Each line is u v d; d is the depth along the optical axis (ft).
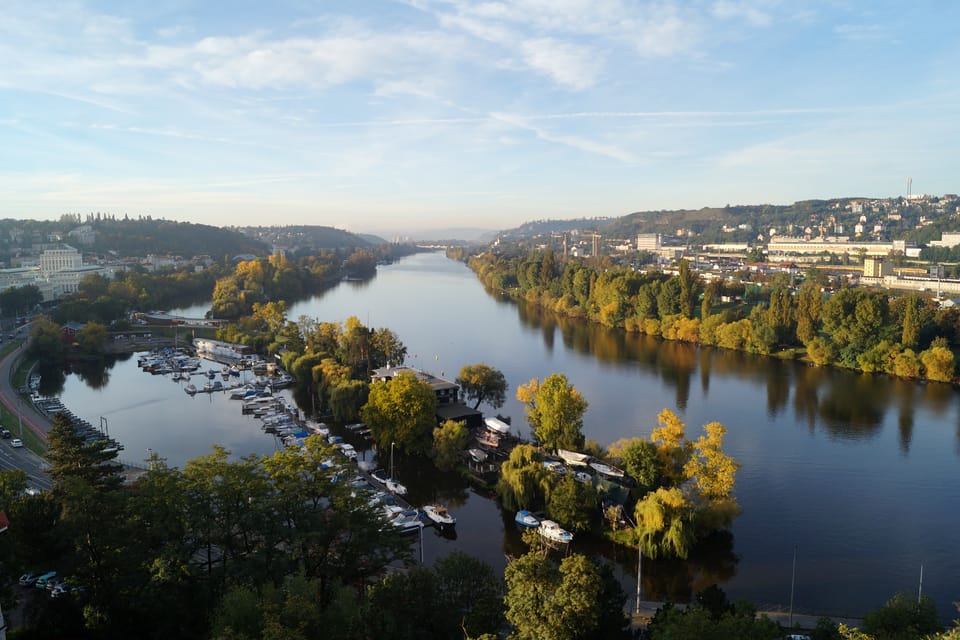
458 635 226.58
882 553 375.45
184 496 262.06
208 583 250.16
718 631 213.87
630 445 431.84
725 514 383.24
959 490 455.22
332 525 273.13
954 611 321.32
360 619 214.69
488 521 423.23
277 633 182.19
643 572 357.00
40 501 289.33
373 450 553.64
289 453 310.24
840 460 509.35
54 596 269.85
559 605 215.51
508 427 563.89
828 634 255.29
